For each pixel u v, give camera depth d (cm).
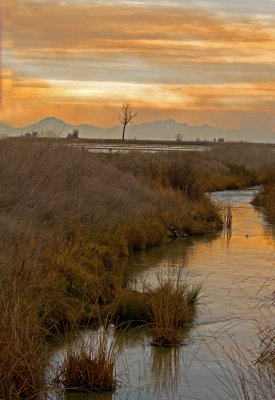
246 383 833
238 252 1803
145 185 2495
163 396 805
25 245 1252
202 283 1346
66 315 1058
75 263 1259
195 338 1023
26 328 848
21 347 800
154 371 886
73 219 1647
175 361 929
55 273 1164
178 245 1923
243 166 4869
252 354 934
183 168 2981
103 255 1488
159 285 1230
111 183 2239
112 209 1955
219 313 1150
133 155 3416
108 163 2634
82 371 833
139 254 1744
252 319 1112
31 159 1875
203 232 2162
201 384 845
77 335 1016
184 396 808
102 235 1667
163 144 10925
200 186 2775
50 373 853
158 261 1644
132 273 1457
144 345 998
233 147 5553
